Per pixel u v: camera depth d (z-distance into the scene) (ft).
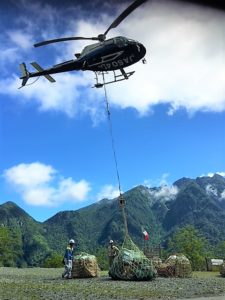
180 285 51.78
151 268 60.59
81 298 36.14
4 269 99.91
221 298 37.01
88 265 66.18
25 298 34.60
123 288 46.50
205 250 272.72
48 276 71.61
